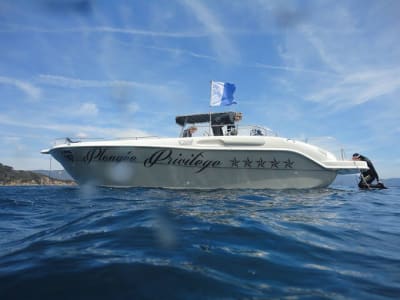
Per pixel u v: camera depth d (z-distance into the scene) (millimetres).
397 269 2494
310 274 2324
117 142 9734
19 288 1922
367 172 13461
